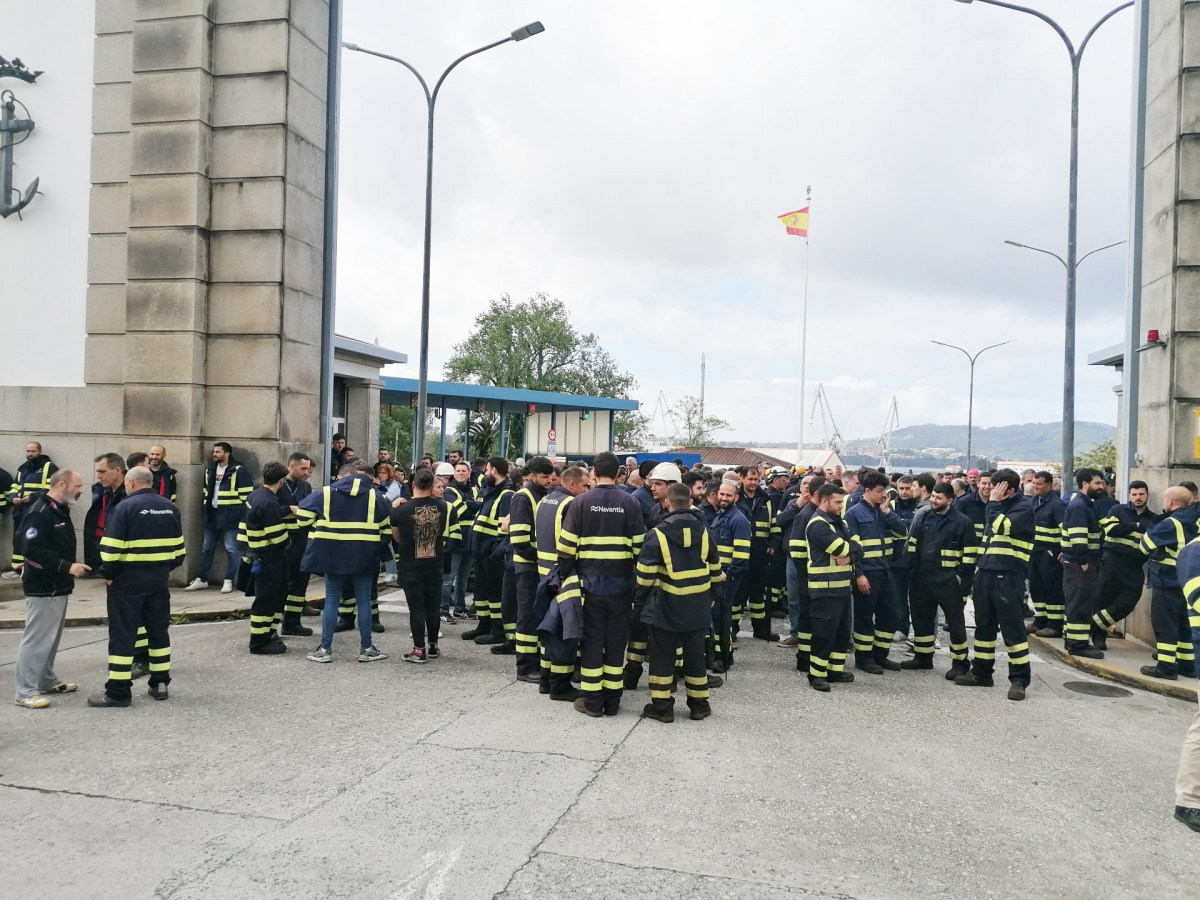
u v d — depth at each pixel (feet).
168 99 38.52
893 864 13.34
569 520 21.39
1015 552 24.73
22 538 21.17
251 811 14.70
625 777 16.70
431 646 27.43
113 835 13.70
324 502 26.09
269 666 25.61
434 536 26.66
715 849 13.61
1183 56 31.30
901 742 19.77
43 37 40.04
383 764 17.13
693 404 240.32
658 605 20.75
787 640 31.81
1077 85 50.80
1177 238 31.22
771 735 19.95
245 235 38.83
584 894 11.98
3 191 39.83
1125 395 35.24
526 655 24.61
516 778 16.46
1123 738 20.79
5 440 40.22
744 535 26.32
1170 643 26.03
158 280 38.50
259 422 38.60
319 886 12.06
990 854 13.87
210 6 38.96
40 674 21.27
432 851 13.21
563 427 135.64
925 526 27.35
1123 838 14.70
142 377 38.50
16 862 12.73
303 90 40.32
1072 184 51.67
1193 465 30.78
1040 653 31.73
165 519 21.70
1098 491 31.81
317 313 42.09
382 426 197.16
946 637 34.99
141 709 20.84
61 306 39.86
